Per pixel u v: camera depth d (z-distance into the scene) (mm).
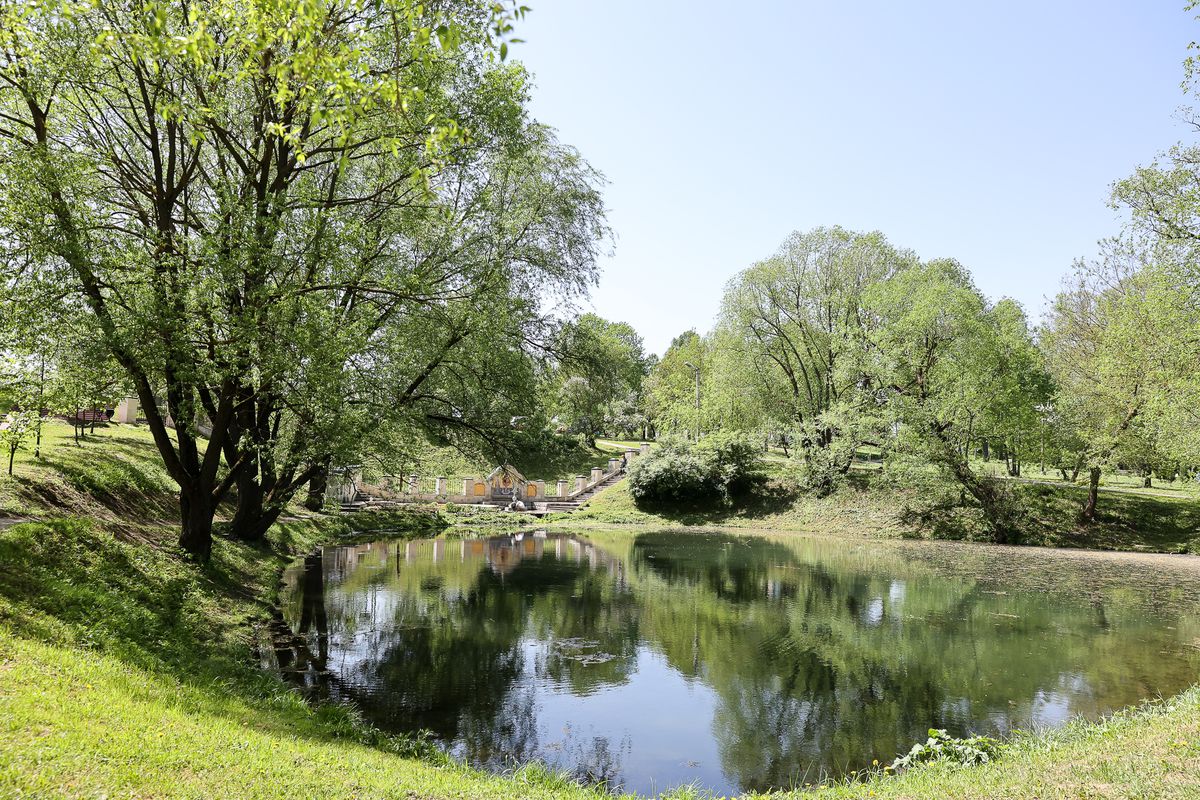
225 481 15758
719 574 23531
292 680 11203
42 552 10281
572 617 16719
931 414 34062
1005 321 38188
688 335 104500
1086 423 33906
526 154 20625
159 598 11680
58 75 11477
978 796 5586
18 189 10711
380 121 13977
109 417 30391
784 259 42750
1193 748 6039
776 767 8742
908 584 21828
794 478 43531
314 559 23969
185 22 10836
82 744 5078
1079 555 28922
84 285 11578
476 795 6133
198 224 13523
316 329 12734
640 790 7996
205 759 5477
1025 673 12641
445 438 23250
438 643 14000
